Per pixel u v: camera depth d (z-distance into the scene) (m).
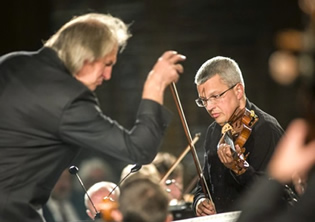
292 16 23.05
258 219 3.45
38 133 5.80
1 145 5.83
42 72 5.86
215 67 7.96
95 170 16.81
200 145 21.03
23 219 5.86
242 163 7.53
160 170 11.07
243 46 23.34
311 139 3.40
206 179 8.41
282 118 22.94
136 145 5.62
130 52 23.39
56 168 6.00
